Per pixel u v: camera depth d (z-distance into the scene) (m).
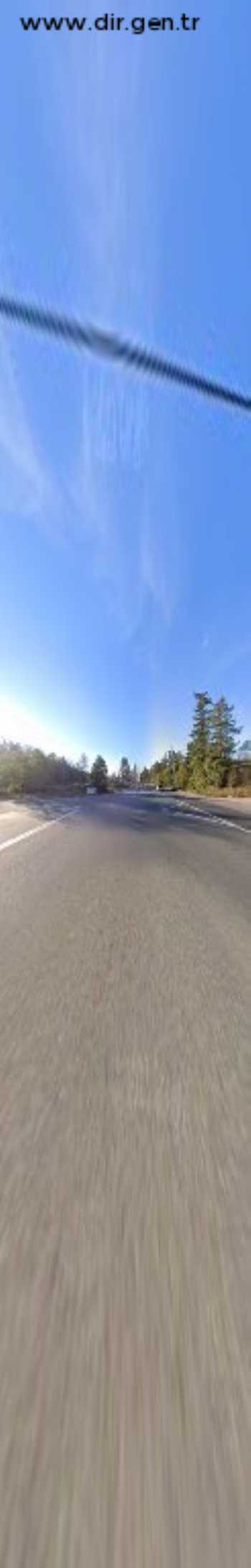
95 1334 1.29
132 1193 1.72
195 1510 1.04
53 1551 0.98
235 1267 1.47
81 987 3.27
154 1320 1.33
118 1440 1.11
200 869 6.85
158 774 81.12
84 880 6.00
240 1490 1.06
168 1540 1.00
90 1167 1.83
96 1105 2.16
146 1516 1.03
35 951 3.86
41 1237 1.54
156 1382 1.21
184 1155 1.90
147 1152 1.90
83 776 41.12
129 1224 1.60
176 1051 2.58
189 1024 2.86
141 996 3.17
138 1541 1.00
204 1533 1.01
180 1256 1.50
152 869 6.73
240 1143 1.97
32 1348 1.26
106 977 3.43
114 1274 1.44
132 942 4.09
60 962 3.65
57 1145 1.93
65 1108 2.14
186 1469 1.08
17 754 24.02
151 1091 2.27
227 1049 2.62
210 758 43.47
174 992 3.23
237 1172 1.83
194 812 15.49
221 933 4.39
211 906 5.19
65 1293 1.38
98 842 8.59
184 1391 1.20
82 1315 1.33
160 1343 1.28
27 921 4.53
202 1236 1.56
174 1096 2.24
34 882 5.81
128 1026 2.80
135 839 9.16
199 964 3.69
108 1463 1.08
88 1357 1.24
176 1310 1.36
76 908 4.96
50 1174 1.79
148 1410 1.16
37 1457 1.09
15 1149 1.91
